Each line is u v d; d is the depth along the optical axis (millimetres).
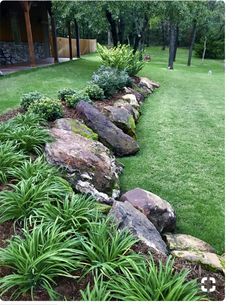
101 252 2232
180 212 3572
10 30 12266
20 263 2072
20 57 13047
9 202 2605
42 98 5098
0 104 6023
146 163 4645
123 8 10453
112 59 8984
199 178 4320
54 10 12125
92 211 2676
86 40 21812
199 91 9953
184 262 2488
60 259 2051
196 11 14172
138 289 1963
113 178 3719
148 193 3320
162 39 28531
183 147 5301
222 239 3160
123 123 5289
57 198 2842
